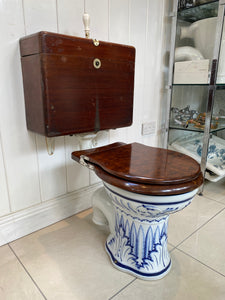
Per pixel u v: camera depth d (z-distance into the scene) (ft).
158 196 2.40
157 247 3.02
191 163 2.83
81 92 3.17
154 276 2.97
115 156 3.11
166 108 5.70
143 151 3.34
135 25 4.53
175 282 2.95
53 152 3.90
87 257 3.38
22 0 3.07
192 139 5.73
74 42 2.93
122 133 4.99
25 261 3.29
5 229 3.60
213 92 4.65
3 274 3.07
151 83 5.27
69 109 3.10
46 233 3.92
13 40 3.10
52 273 3.09
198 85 4.91
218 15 4.26
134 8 4.42
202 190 5.29
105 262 3.29
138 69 4.87
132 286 2.90
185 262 3.28
